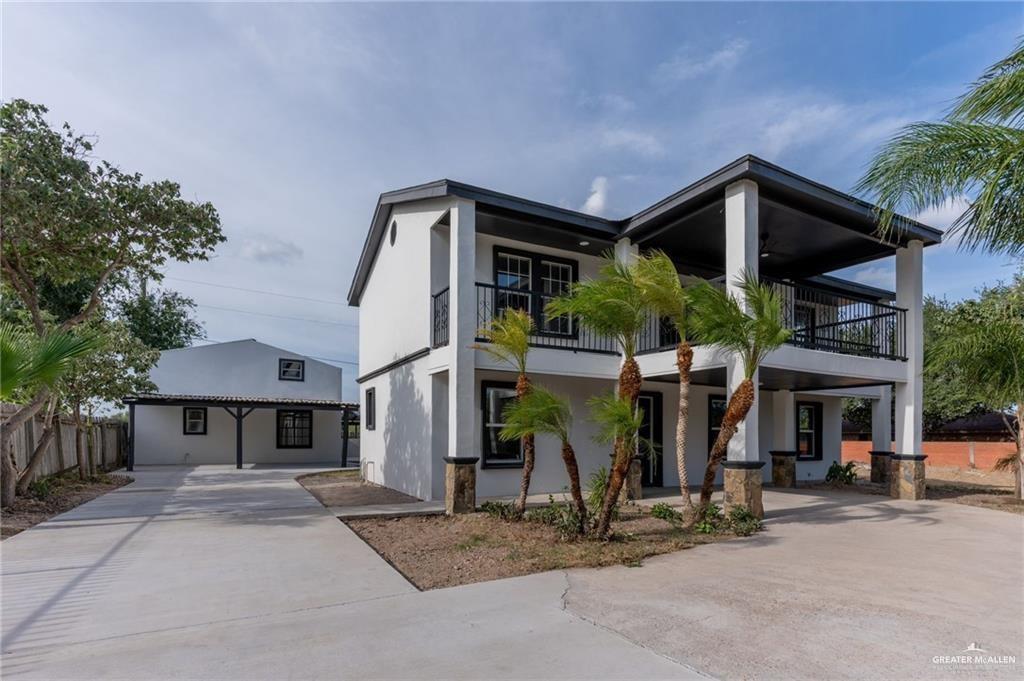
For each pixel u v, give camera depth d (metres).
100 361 11.27
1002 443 15.38
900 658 3.04
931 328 15.40
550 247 10.53
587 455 10.59
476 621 3.65
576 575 4.79
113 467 17.09
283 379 21.20
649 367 9.48
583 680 2.79
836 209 8.73
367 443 14.15
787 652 3.12
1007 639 3.30
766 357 7.92
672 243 10.30
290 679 2.81
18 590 4.30
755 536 6.43
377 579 4.64
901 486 9.87
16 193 6.60
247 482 12.86
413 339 10.40
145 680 2.81
